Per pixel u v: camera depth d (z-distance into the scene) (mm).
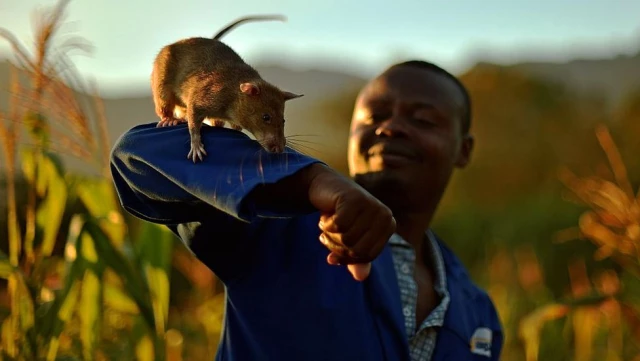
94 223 3936
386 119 3721
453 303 3584
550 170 21469
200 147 2350
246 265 2951
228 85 3951
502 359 7520
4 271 3682
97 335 3971
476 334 3713
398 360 3119
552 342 6812
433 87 3791
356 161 3732
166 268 4039
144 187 2395
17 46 3527
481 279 10070
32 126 3797
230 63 4043
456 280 3828
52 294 4000
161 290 4031
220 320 5820
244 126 4082
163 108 3977
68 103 3648
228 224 2740
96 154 3824
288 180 2225
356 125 3791
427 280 3686
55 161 3898
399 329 3141
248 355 2998
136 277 3980
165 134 2428
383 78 3824
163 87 3955
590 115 23750
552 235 13203
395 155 3619
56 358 3900
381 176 3625
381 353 3088
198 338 5891
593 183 5465
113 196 4145
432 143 3678
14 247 3807
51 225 3939
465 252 15391
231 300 2998
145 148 2377
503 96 23891
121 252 3979
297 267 3012
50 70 3562
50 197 3943
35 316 3770
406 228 3699
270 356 2955
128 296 4082
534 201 15367
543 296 8016
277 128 4090
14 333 3740
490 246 13969
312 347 2953
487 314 3889
